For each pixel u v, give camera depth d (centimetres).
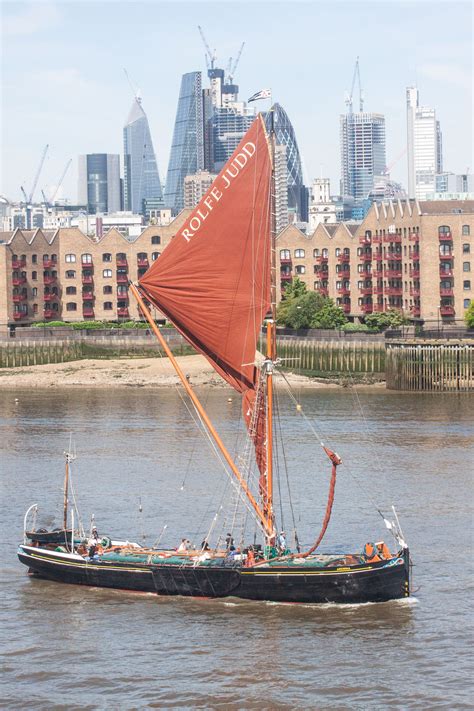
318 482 13975
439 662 8238
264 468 9681
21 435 18138
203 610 9244
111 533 11538
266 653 8388
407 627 8838
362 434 17775
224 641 8625
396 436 17562
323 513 12350
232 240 9562
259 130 9569
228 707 7631
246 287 9606
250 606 9312
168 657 8375
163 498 13112
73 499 13062
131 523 11944
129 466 15162
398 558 9288
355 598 9288
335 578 9212
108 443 17200
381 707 7600
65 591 9762
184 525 11844
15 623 9044
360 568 9212
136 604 9419
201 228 9506
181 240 9506
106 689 7906
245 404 9662
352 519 12075
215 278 9562
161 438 17650
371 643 8550
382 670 8106
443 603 9350
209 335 9612
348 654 8362
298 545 10269
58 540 10406
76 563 9838
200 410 9788
